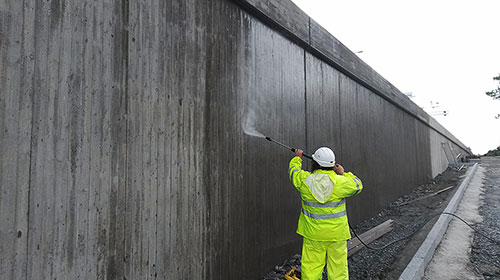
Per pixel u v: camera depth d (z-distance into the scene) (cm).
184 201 303
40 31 203
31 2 199
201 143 328
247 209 391
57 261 204
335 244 322
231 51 380
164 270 278
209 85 344
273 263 436
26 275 189
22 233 189
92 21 233
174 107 299
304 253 334
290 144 489
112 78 245
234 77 382
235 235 368
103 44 240
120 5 255
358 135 737
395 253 506
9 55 188
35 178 196
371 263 468
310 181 320
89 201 224
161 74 288
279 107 468
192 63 323
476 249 536
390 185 927
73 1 222
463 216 759
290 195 484
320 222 317
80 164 221
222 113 360
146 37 275
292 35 496
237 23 394
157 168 278
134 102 262
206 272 323
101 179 233
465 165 1988
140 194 261
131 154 256
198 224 318
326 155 333
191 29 325
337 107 648
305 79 542
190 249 306
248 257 387
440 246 550
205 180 330
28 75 196
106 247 234
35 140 198
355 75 713
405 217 775
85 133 225
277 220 449
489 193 1056
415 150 1220
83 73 226
